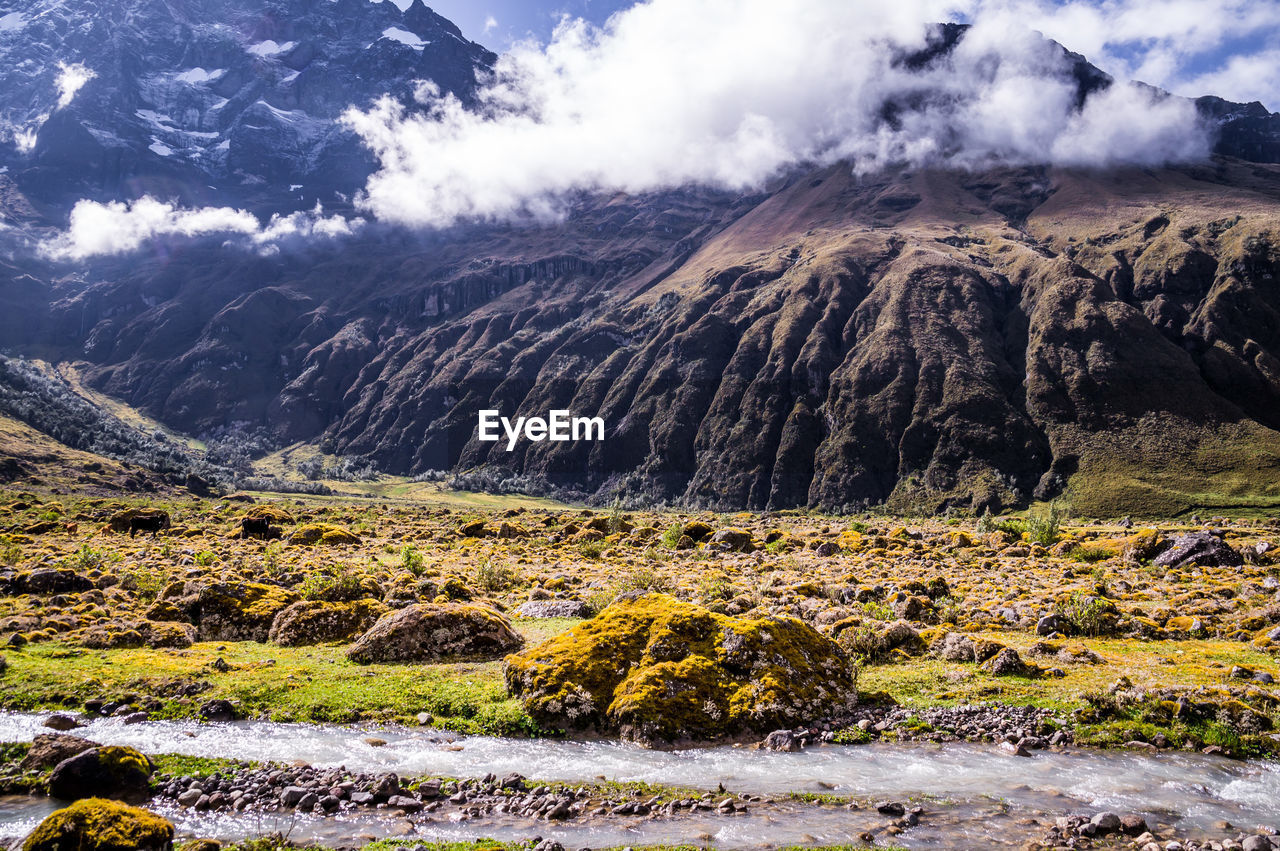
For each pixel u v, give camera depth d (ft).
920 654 75.72
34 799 43.04
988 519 281.33
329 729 56.18
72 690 62.39
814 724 56.80
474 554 178.19
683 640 61.05
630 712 55.16
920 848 38.22
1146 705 58.13
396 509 467.93
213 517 307.58
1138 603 103.60
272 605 87.86
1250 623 86.12
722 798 44.50
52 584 104.42
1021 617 89.30
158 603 88.99
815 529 286.05
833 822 41.39
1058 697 61.05
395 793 44.91
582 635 63.10
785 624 63.26
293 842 38.50
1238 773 49.03
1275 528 441.27
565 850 37.86
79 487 638.12
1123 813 42.75
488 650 74.54
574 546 193.98
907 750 53.11
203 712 58.65
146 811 37.11
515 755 51.62
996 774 48.62
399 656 72.59
